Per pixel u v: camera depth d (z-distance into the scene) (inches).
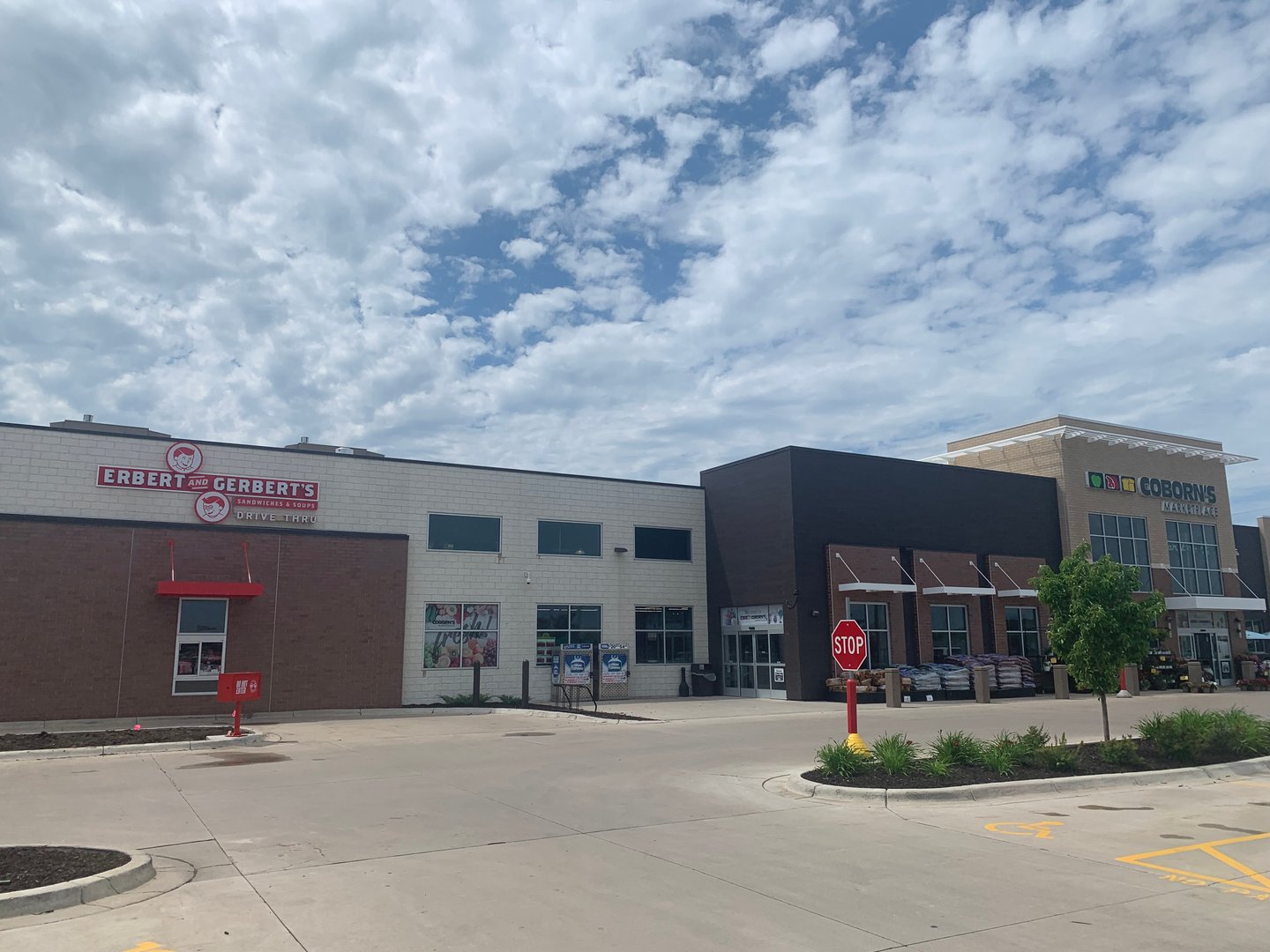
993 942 247.1
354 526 1157.7
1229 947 243.9
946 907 279.1
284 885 300.5
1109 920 266.8
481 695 1180.5
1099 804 457.4
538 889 297.3
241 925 258.1
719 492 1413.6
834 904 281.1
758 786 508.1
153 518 1042.7
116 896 286.7
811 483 1290.6
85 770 583.8
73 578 960.9
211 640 1021.8
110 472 1028.5
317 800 465.7
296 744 741.9
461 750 687.7
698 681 1368.1
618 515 1360.7
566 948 240.2
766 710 1048.2
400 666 1127.6
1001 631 1418.6
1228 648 1710.1
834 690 1222.3
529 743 733.9
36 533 951.0
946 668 1269.7
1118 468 1638.8
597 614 1318.9
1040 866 329.4
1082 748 602.2
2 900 264.1
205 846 358.3
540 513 1294.3
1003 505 1494.8
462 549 1230.3
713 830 390.9
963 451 1721.2
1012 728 819.4
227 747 718.5
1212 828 399.2
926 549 1374.3
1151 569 1633.9
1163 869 326.3
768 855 345.7
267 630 1053.2
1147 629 617.9
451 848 356.2
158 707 981.8
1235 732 606.9
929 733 786.2
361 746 723.4
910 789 465.4
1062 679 1282.0
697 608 1406.3
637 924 260.8
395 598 1135.0
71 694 945.5
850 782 486.9
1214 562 1745.8
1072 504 1555.1
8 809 441.4
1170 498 1700.3
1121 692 1332.4
